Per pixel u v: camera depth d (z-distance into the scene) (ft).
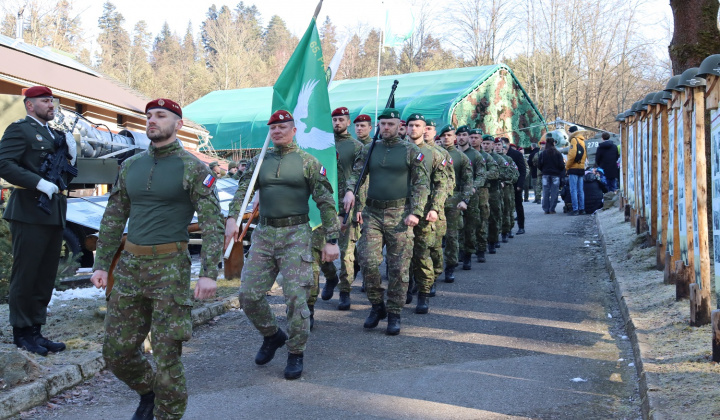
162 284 13.19
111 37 249.96
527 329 23.16
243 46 229.25
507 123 96.02
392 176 22.75
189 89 204.74
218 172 54.03
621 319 24.16
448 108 84.58
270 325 18.85
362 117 25.82
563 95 151.33
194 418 15.35
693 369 16.31
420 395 16.74
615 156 65.92
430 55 192.75
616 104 166.09
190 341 22.03
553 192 60.59
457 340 21.91
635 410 15.48
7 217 18.06
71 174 19.10
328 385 17.57
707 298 19.94
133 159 13.82
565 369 18.72
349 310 26.58
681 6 29.09
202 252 13.34
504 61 173.78
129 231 13.50
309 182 18.35
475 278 32.83
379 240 23.04
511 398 16.44
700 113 19.94
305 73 21.22
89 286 29.76
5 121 32.35
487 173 37.27
